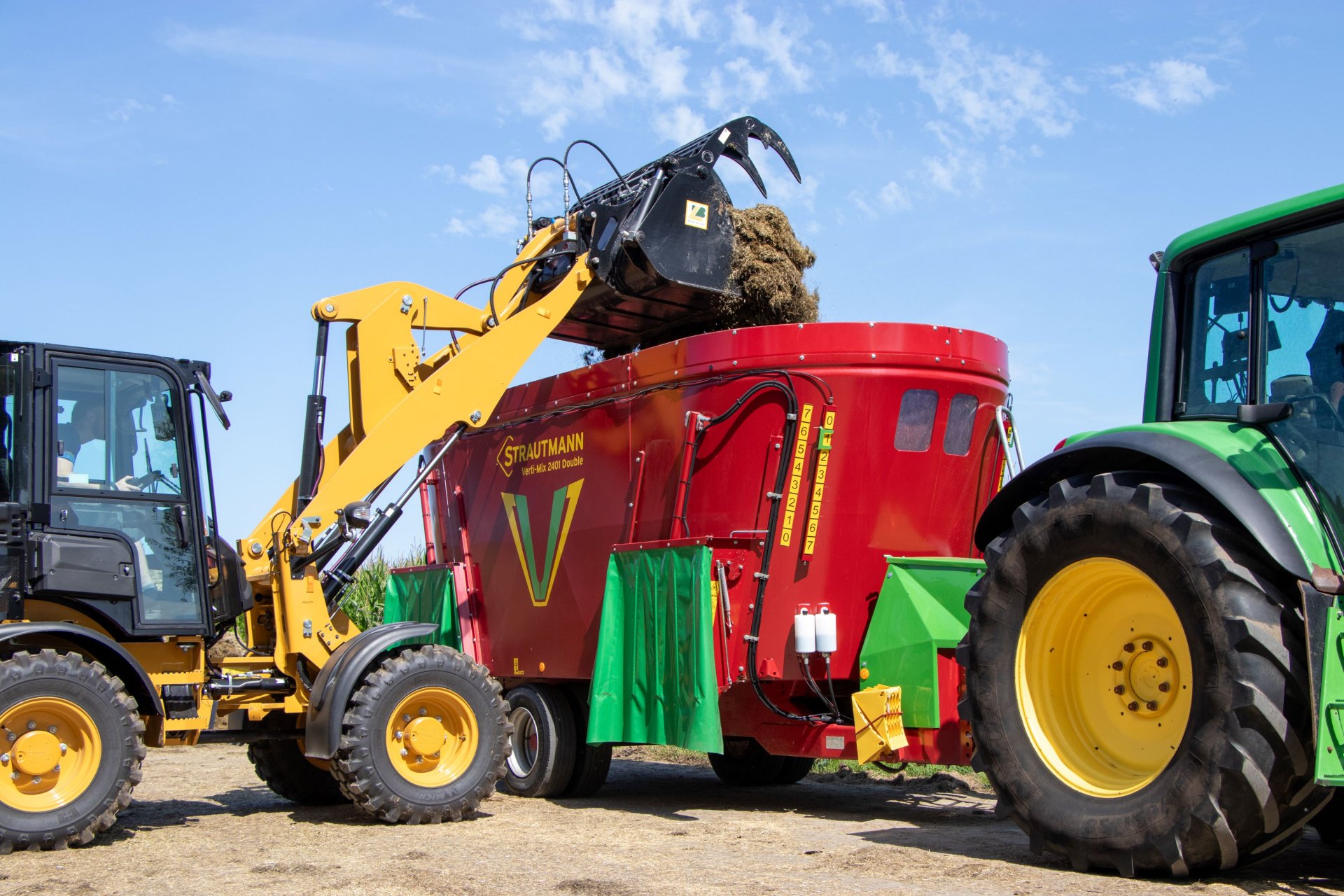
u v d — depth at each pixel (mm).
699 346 7137
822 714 6941
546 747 7930
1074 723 5059
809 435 6785
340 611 7742
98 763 6027
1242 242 4969
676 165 7883
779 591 6812
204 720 6867
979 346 6996
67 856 5734
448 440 8023
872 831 6188
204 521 6945
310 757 6879
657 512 7367
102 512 6559
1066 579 5000
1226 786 4234
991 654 5207
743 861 5305
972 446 7059
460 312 8211
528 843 5996
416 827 6688
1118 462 5152
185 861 5586
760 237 8047
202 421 7051
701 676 6613
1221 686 4270
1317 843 5496
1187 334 5195
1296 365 4652
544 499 8422
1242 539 4461
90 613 6500
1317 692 4188
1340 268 4555
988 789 8258
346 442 8094
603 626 7383
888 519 6887
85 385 6609
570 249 8320
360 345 7879
